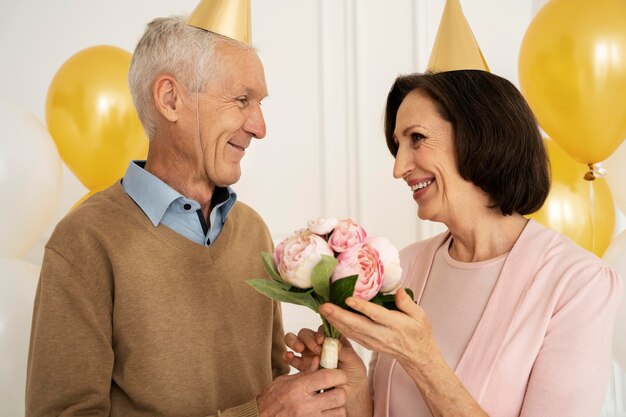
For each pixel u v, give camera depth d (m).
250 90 1.29
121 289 1.19
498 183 1.15
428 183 1.22
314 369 1.15
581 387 1.01
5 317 1.67
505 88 1.17
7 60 2.63
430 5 2.55
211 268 1.29
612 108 1.67
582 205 1.88
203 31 1.27
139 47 1.31
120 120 1.97
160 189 1.26
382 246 0.96
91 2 2.63
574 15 1.68
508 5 2.50
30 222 1.83
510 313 1.09
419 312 0.96
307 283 0.92
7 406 1.66
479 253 1.20
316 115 2.62
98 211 1.24
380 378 1.24
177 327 1.23
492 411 1.06
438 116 1.18
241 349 1.32
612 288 1.05
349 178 2.59
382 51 2.58
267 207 2.61
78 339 1.15
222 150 1.29
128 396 1.22
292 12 2.61
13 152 1.76
